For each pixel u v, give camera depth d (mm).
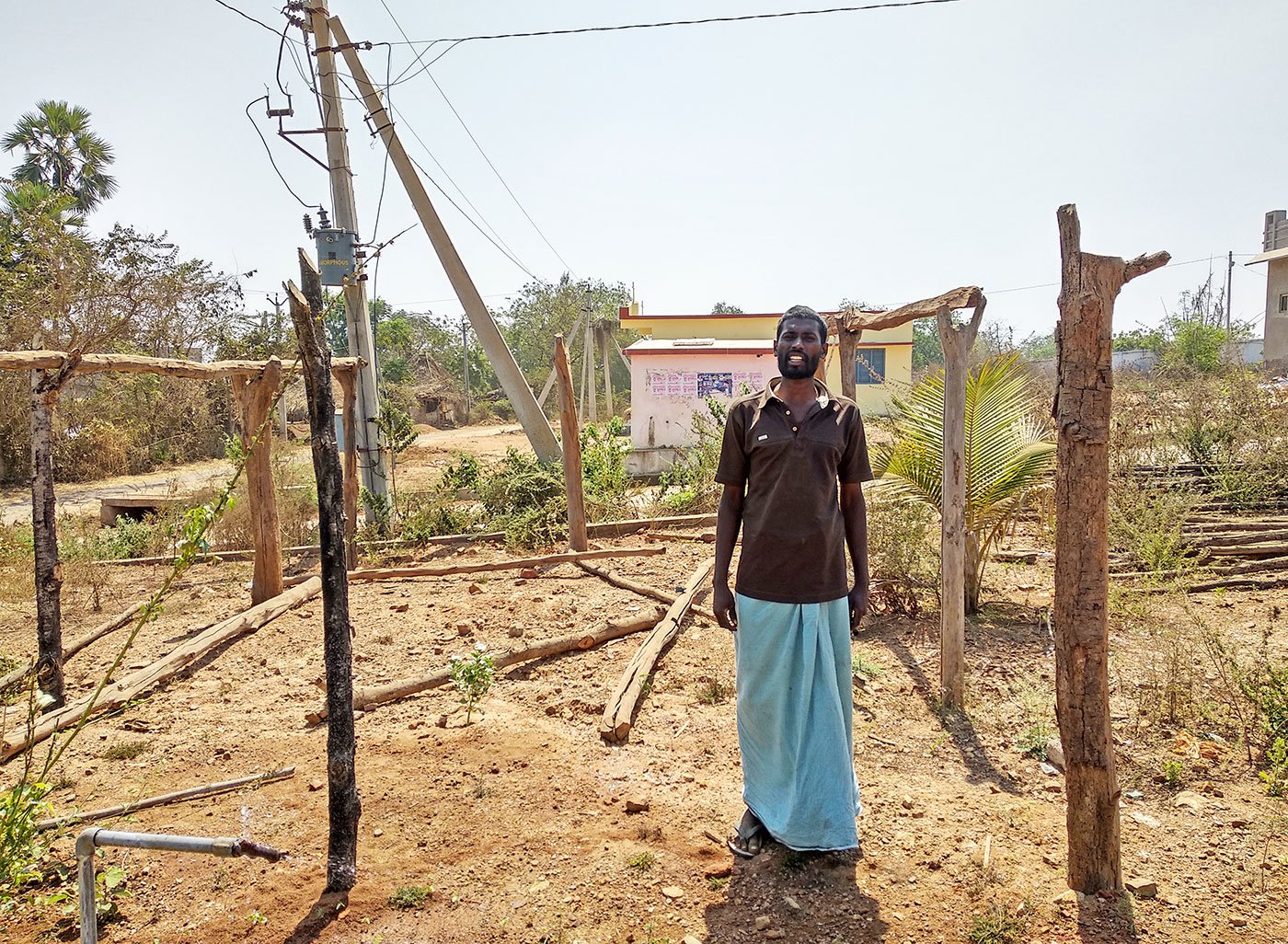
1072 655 2805
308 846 3334
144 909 2959
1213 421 11250
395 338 48656
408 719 4699
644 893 2996
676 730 4441
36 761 4172
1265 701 4055
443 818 3533
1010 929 2711
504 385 12414
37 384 4914
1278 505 9039
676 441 18328
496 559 9078
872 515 6777
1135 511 7309
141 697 5113
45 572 4914
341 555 3006
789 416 3160
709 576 7625
